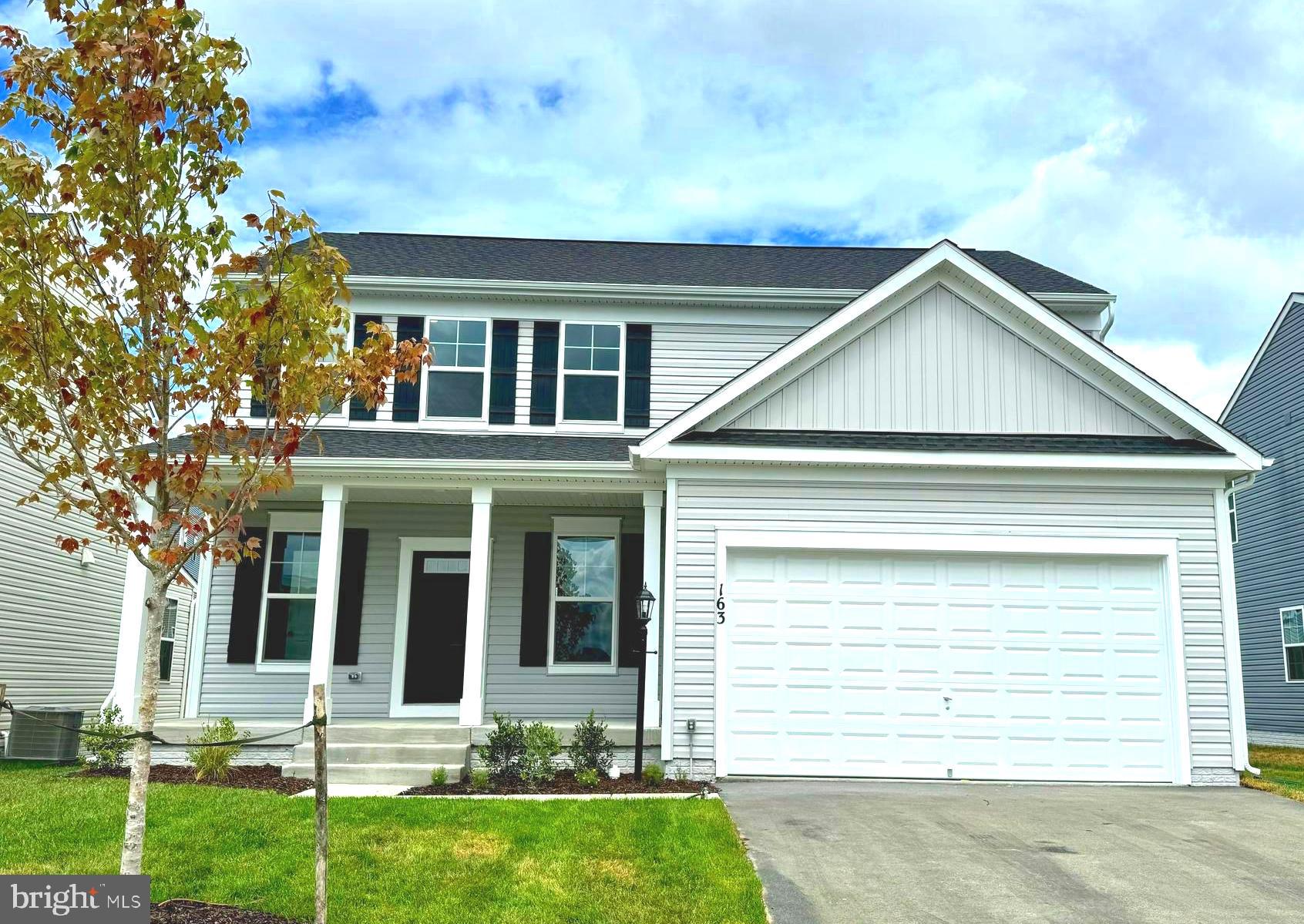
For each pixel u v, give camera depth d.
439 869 7.36
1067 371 13.37
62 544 5.98
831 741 12.22
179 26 5.64
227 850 7.64
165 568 5.83
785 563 12.62
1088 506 12.66
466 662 12.88
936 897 7.15
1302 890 7.41
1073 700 12.33
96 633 19.75
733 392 12.93
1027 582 12.60
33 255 5.64
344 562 15.05
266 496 14.41
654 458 12.57
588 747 11.85
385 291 15.62
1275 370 22.58
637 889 7.14
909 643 12.45
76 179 5.53
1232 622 12.38
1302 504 21.41
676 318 15.99
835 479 12.72
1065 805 10.28
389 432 15.34
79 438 5.85
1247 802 10.62
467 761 12.03
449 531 15.20
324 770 5.91
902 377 13.31
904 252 18.91
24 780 10.79
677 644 12.32
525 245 18.50
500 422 15.51
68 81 5.45
